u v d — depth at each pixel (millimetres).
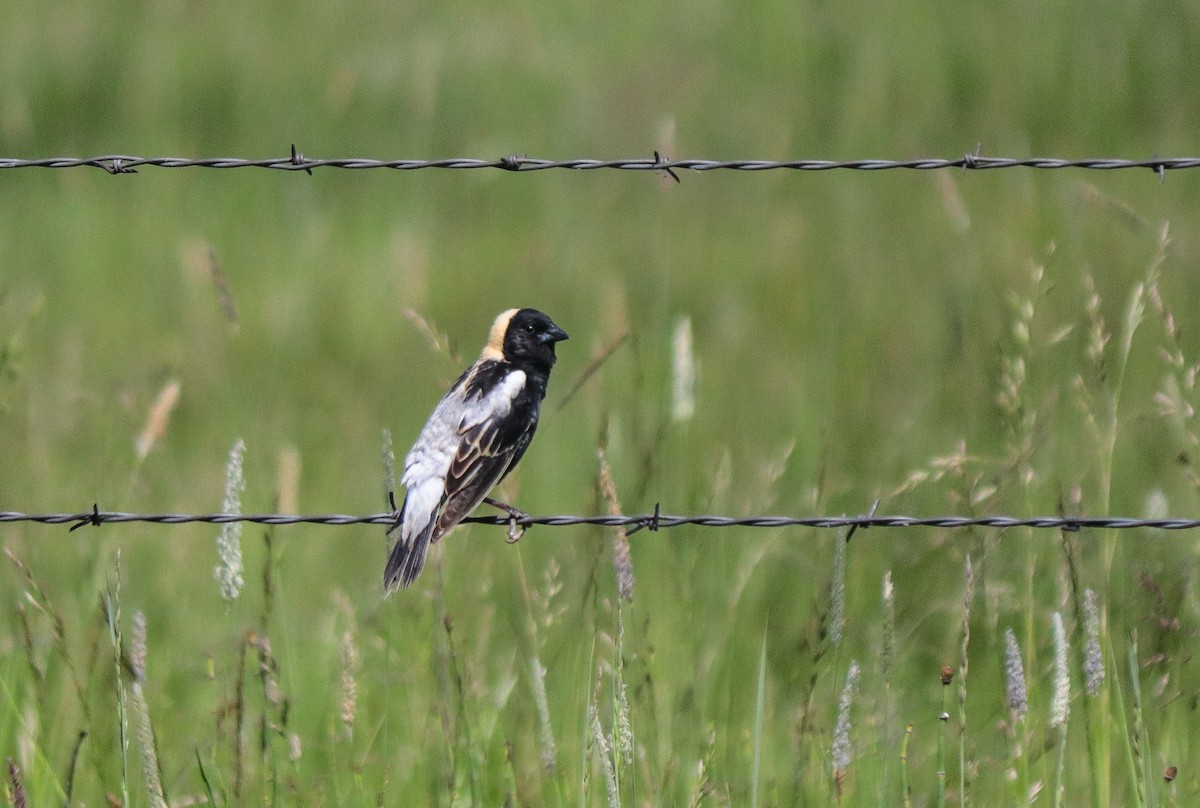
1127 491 11273
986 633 10297
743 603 10367
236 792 7699
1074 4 23859
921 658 10344
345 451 13633
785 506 11977
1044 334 13391
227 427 14039
